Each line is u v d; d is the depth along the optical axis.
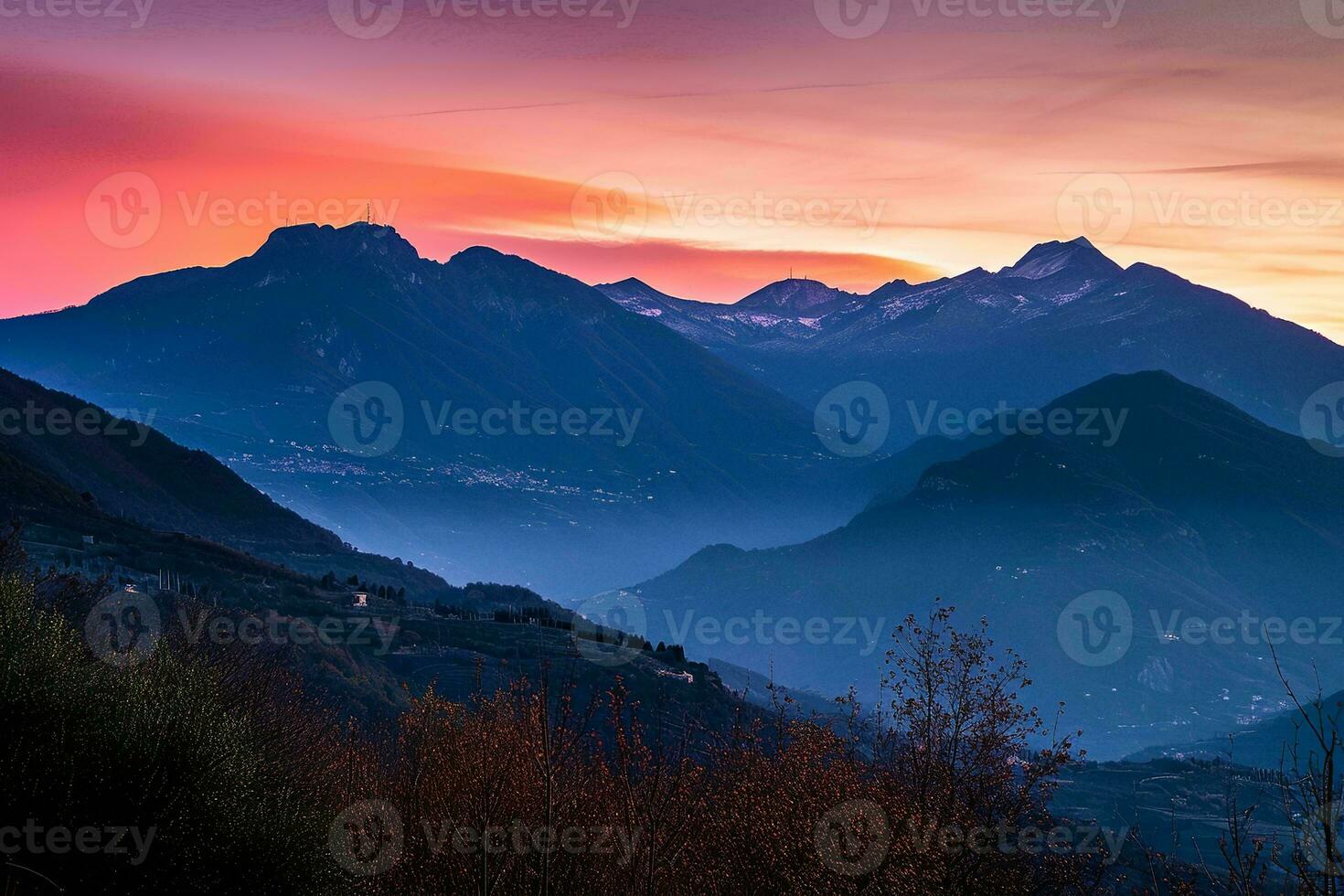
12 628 10.46
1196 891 7.00
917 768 9.57
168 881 9.44
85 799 9.35
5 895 8.49
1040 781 9.26
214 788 10.44
